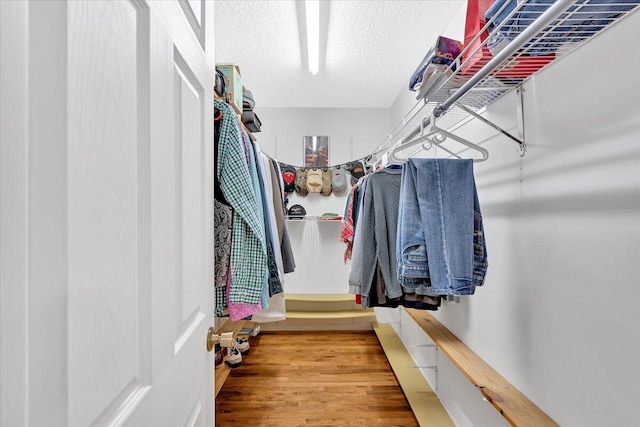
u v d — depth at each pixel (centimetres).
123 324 43
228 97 142
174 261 60
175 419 60
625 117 75
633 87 73
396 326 300
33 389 29
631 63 73
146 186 49
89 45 36
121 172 43
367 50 222
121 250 43
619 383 77
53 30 31
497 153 130
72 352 33
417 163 120
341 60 236
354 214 229
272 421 178
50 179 31
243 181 105
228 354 208
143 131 48
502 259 127
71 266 33
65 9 32
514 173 118
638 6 66
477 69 105
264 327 324
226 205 107
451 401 174
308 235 340
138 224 47
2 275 27
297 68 249
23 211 28
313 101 322
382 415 184
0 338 26
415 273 115
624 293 76
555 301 98
